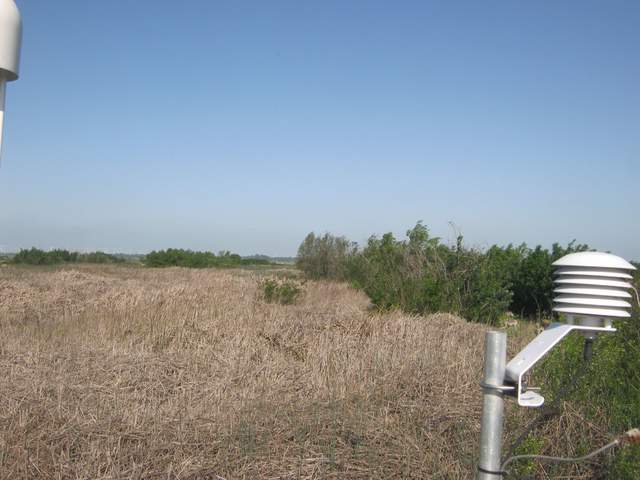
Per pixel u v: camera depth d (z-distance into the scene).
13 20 4.30
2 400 5.88
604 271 2.46
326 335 9.42
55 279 18.31
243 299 14.69
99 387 6.49
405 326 10.16
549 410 3.12
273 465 4.82
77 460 4.81
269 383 6.91
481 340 9.65
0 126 4.38
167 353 8.21
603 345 6.09
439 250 14.82
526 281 16.33
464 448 5.03
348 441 5.25
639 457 4.44
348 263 25.84
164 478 4.58
